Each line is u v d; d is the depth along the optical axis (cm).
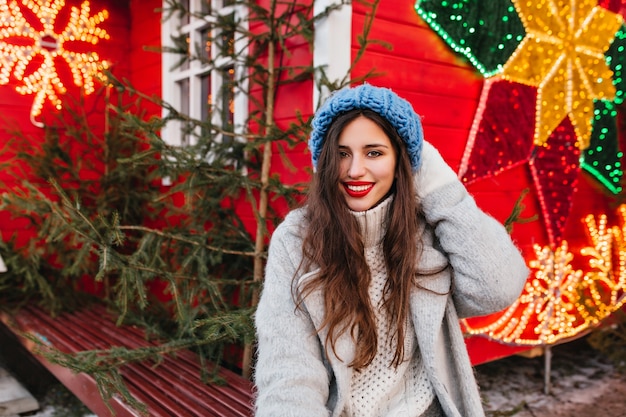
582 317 409
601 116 416
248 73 350
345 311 132
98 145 461
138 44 494
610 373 438
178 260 335
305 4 302
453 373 144
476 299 140
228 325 239
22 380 409
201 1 402
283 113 322
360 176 135
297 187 298
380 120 134
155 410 237
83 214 260
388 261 140
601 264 429
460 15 331
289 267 141
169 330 375
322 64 282
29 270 400
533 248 385
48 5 457
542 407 371
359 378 141
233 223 343
